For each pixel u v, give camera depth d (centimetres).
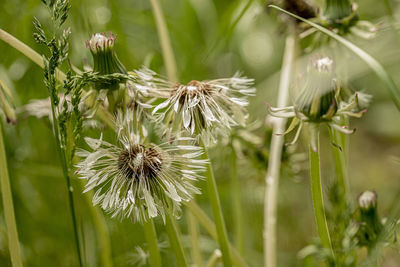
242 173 56
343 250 47
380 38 56
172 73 54
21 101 59
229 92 47
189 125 46
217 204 47
